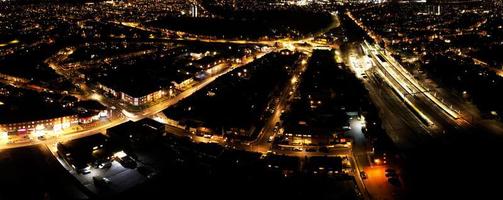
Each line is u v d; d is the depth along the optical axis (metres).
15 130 141.38
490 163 123.44
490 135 143.00
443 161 124.81
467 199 105.31
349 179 113.81
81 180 113.25
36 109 156.50
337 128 143.00
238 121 148.38
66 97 181.00
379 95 190.88
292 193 108.50
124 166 119.69
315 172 117.38
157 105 178.25
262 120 156.62
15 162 123.62
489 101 175.62
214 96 178.75
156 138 139.12
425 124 154.00
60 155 127.69
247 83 198.00
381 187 110.19
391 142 135.38
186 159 125.12
